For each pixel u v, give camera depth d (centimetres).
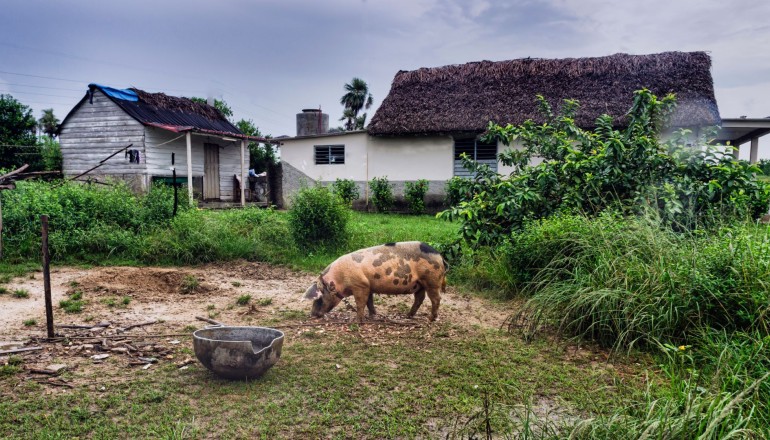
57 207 999
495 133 879
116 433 327
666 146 753
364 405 372
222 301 673
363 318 572
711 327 464
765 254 488
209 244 948
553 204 780
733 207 672
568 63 1753
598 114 1527
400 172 1839
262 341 439
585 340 509
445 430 338
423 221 1512
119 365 440
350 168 1888
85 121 1831
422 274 562
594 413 356
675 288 489
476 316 609
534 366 446
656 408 335
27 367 429
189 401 373
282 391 390
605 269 541
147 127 1775
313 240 990
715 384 352
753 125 1413
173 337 517
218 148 2117
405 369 437
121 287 722
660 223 633
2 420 341
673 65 1622
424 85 1875
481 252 786
